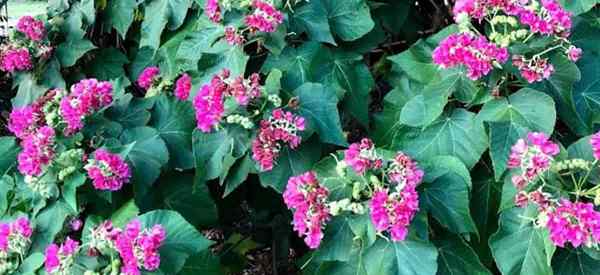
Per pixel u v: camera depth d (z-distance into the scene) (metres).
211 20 1.33
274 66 1.28
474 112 1.22
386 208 0.97
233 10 1.26
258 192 1.44
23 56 1.57
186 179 1.30
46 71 1.61
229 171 1.21
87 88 1.26
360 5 1.32
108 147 1.20
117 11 1.61
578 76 1.10
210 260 1.19
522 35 1.09
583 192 0.98
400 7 1.45
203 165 1.20
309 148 1.19
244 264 1.53
